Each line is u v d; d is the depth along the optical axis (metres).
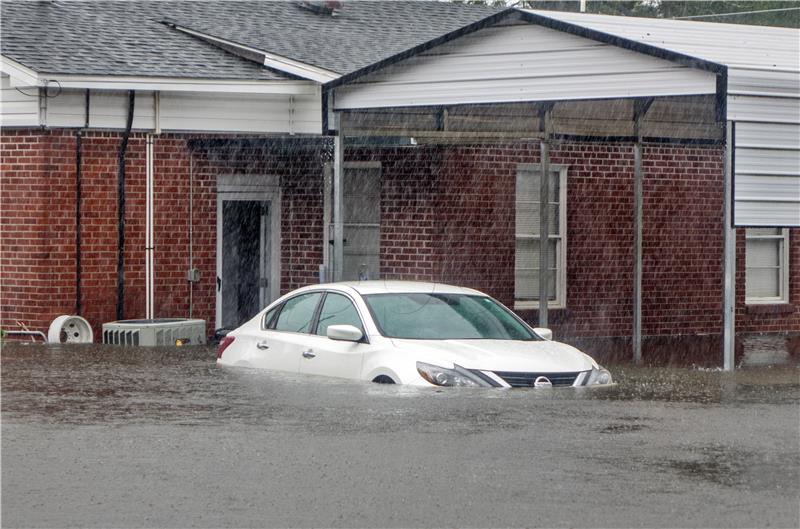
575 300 54.75
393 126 46.97
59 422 25.67
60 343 45.78
